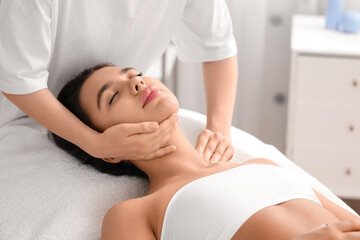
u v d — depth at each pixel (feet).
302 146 7.98
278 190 3.95
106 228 3.95
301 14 8.95
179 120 5.29
